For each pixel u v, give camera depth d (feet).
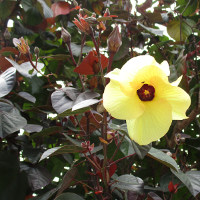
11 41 1.81
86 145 1.02
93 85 1.25
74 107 0.88
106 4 2.06
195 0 1.98
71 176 1.09
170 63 1.88
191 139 1.59
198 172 1.22
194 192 1.08
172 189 1.19
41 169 1.37
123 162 1.44
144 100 0.85
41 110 1.47
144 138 0.83
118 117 0.79
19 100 1.62
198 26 2.00
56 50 1.86
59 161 1.83
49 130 1.25
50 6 1.87
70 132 1.39
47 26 1.90
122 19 1.67
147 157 1.70
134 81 0.81
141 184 1.12
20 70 1.25
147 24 1.84
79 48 1.64
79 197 1.08
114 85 0.80
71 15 1.94
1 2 1.79
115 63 1.79
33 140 1.57
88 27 0.96
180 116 0.83
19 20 2.03
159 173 1.66
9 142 1.53
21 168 1.32
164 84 0.80
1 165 1.26
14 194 1.24
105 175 1.06
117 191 1.39
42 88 1.64
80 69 1.19
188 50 1.86
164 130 0.81
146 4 1.89
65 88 1.18
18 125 1.15
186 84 1.32
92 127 1.30
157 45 1.80
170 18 1.94
